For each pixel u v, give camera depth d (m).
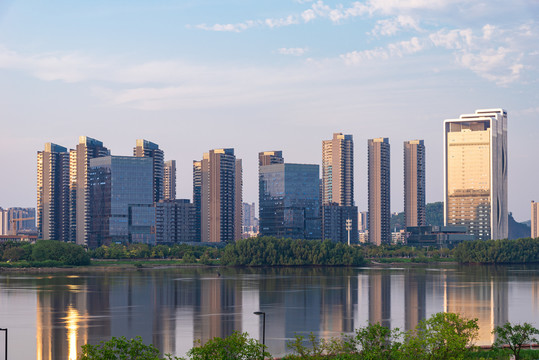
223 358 106.06
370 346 114.19
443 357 111.75
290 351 172.88
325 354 128.75
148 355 104.44
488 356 134.88
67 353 173.75
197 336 198.75
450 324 121.62
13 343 186.75
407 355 110.50
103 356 102.00
